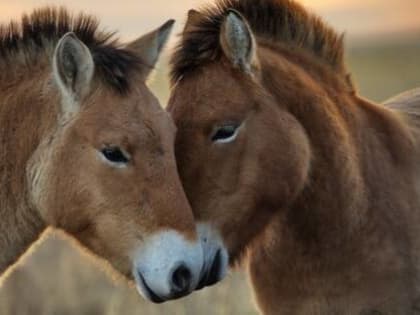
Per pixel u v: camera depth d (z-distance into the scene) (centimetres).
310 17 1366
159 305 1855
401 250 1296
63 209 1188
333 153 1286
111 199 1168
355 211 1285
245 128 1240
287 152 1254
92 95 1178
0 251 1226
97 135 1164
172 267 1148
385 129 1355
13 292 1977
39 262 2125
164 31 1255
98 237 1189
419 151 1370
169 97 1278
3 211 1216
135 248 1166
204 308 1828
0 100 1217
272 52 1328
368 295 1290
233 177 1234
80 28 1225
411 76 5147
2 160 1209
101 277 2050
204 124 1231
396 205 1311
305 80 1309
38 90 1206
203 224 1228
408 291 1289
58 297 1969
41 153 1195
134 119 1166
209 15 1304
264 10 1355
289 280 1313
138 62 1199
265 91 1269
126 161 1163
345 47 1389
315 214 1288
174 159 1180
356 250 1287
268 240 1305
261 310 1355
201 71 1263
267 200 1257
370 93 4238
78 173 1176
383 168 1326
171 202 1161
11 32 1234
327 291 1298
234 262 1274
